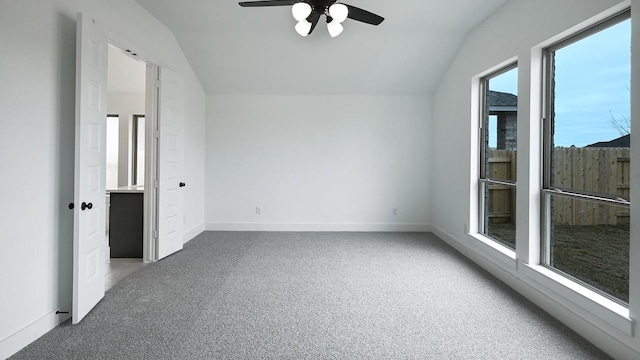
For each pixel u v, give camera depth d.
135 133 6.57
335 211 5.84
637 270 1.95
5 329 2.07
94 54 2.70
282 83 5.52
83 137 2.54
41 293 2.35
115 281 3.40
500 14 3.58
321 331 2.41
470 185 4.23
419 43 4.66
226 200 5.81
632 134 2.00
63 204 2.56
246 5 2.89
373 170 5.81
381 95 5.76
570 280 2.61
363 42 4.71
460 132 4.56
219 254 4.37
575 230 2.65
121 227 4.24
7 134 2.09
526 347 2.21
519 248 3.14
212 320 2.56
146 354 2.10
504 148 3.73
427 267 3.87
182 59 4.85
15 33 2.13
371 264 3.97
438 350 2.17
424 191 5.83
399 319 2.60
